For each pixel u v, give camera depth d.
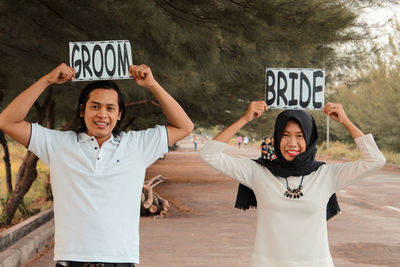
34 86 2.87
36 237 6.59
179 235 8.24
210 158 3.12
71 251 2.75
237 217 10.37
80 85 9.07
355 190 16.19
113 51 3.12
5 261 5.21
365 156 3.02
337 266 6.25
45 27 6.37
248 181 3.15
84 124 2.99
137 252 2.86
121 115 3.04
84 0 5.87
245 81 9.27
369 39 7.48
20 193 9.86
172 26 6.42
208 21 6.83
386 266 6.25
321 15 6.74
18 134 2.87
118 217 2.81
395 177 21.56
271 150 21.64
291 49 7.48
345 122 3.12
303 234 3.01
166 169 27.12
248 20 6.80
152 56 6.60
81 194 2.79
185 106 11.78
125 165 2.88
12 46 6.59
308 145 3.07
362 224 9.38
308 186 3.04
